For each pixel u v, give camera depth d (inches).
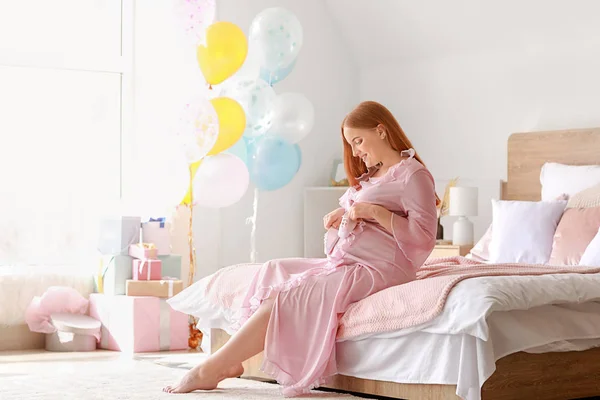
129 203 221.8
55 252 213.5
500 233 189.6
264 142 205.3
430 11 236.5
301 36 206.2
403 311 118.0
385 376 121.8
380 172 133.6
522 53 227.0
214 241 233.0
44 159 213.9
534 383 120.3
